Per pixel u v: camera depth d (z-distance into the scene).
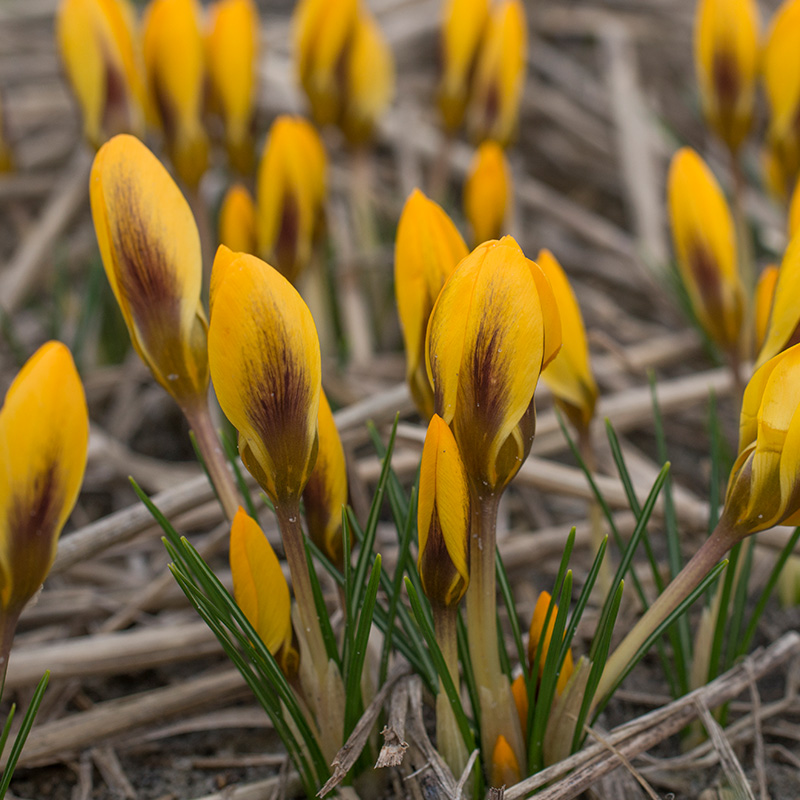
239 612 0.38
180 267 0.38
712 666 0.42
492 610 0.38
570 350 0.40
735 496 0.37
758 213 0.79
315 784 0.40
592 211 0.92
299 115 0.86
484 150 0.44
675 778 0.42
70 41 0.46
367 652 0.40
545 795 0.39
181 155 0.46
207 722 0.43
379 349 0.72
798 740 0.43
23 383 0.36
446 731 0.39
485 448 0.36
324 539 0.40
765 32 1.00
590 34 1.09
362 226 0.69
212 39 0.47
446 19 0.58
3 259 0.82
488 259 0.36
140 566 0.51
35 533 0.36
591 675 0.39
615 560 0.50
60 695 0.44
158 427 0.65
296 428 0.36
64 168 0.90
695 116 1.00
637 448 0.63
